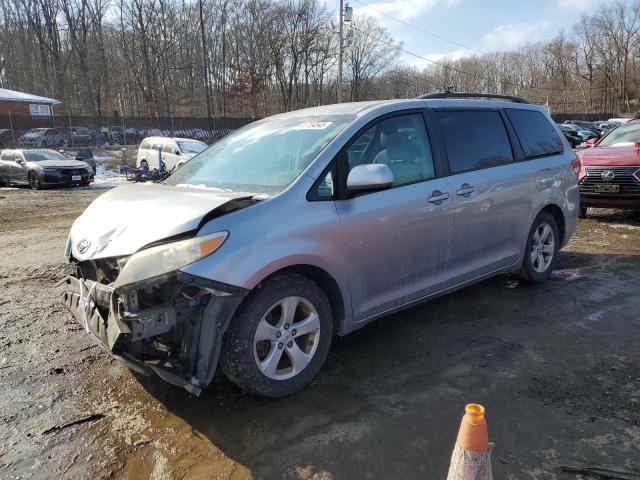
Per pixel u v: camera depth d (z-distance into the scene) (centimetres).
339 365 366
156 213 309
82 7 5494
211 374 284
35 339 422
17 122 3628
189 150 2153
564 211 539
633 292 507
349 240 338
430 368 359
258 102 5291
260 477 253
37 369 369
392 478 250
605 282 540
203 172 402
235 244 288
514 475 249
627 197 800
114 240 303
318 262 322
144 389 339
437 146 411
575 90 8744
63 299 355
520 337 407
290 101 5853
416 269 387
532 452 265
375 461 262
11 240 861
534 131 521
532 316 450
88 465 265
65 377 357
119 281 279
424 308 473
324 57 5888
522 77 9025
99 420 305
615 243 718
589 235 775
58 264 678
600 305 473
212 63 5788
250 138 421
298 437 283
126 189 382
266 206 310
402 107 399
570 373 347
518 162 485
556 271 586
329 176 339
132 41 5541
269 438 283
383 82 7000
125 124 3909
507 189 459
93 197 1566
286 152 370
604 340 398
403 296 383
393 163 377
